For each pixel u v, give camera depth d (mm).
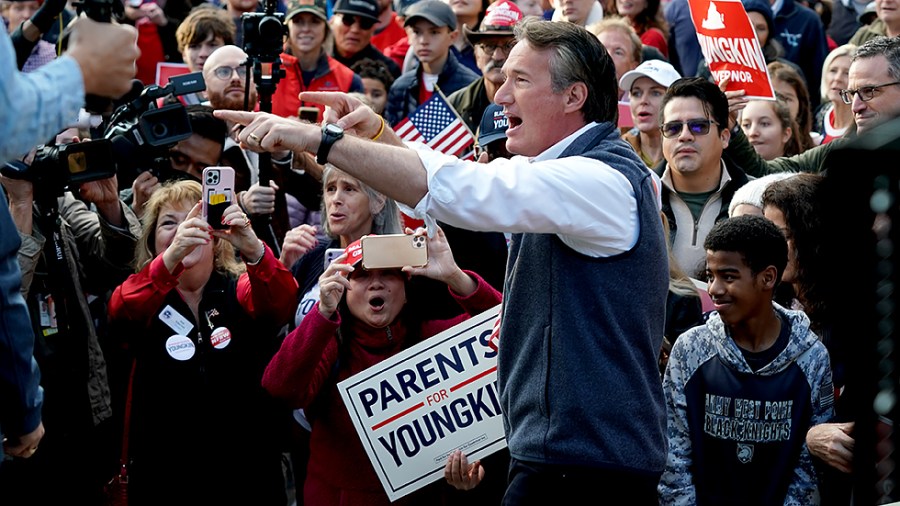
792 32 10898
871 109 6125
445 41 9688
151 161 5645
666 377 4961
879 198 2027
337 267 5227
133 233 6301
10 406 3594
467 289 5371
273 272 5578
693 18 7359
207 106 6902
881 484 2178
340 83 9641
